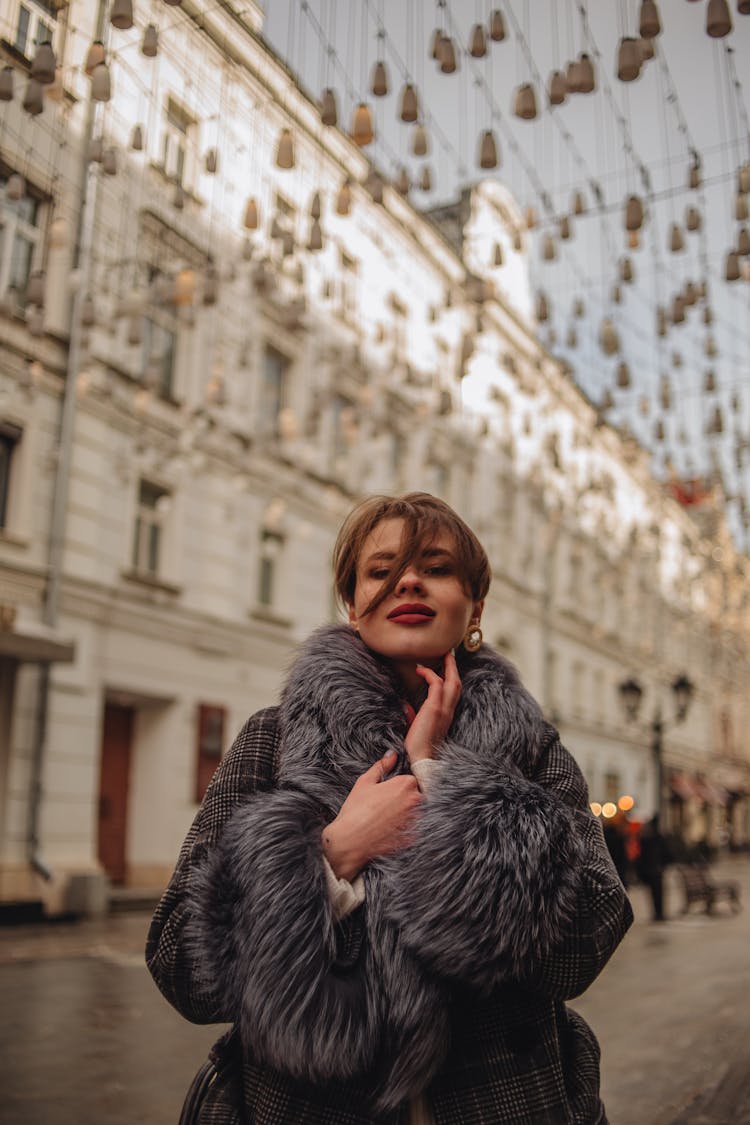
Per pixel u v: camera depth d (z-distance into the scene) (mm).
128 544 14492
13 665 12594
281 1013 1065
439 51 5637
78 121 10648
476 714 1288
